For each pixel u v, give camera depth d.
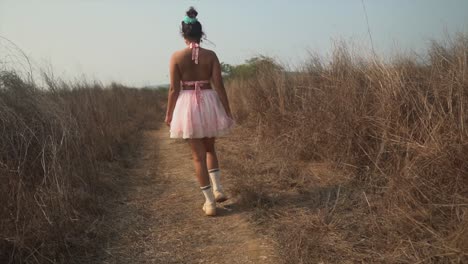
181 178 4.94
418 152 3.14
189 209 3.80
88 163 4.14
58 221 2.92
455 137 2.93
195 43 3.59
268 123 6.10
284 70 6.84
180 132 3.54
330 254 2.61
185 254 2.90
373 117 4.04
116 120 7.93
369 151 3.99
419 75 4.00
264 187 4.05
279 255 2.75
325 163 4.54
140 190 4.42
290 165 4.57
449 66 3.67
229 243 3.03
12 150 3.16
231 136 7.30
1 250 2.56
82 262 2.77
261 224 3.27
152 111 14.41
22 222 2.72
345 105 4.39
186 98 3.55
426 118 3.36
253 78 7.71
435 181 2.89
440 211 2.72
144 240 3.13
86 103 6.04
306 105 5.23
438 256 2.31
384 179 3.54
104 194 4.12
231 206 3.78
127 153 6.46
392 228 2.72
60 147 3.36
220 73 3.62
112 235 3.21
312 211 3.32
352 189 3.68
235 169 4.75
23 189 2.89
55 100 4.27
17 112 3.39
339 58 5.04
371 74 4.35
